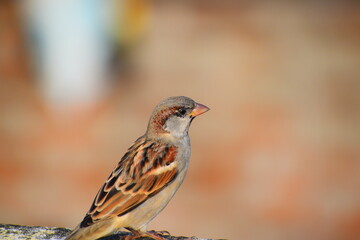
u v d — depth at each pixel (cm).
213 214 1274
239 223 1258
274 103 1636
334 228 1257
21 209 1284
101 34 1766
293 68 1795
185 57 1841
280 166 1412
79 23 1741
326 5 2127
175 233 1219
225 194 1335
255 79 1742
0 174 1373
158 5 2022
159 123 674
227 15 2061
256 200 1321
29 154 1453
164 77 1770
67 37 1748
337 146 1477
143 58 1833
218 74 1777
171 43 1902
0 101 1702
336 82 1722
